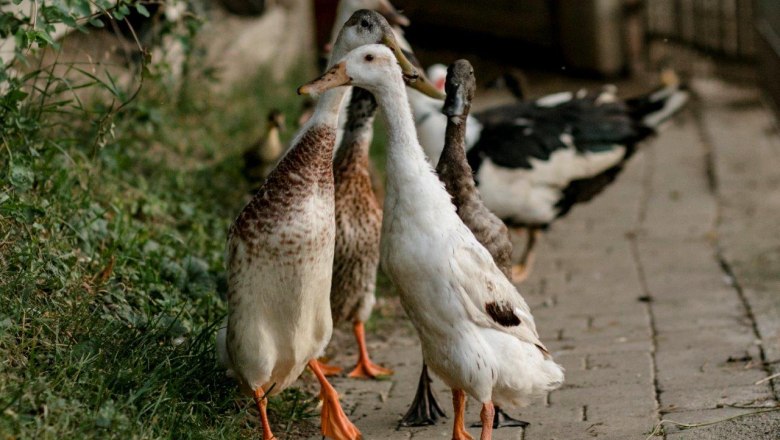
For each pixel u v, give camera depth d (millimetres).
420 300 6336
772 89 17953
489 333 6410
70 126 9430
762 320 9367
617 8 21969
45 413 5691
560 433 7117
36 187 8211
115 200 9211
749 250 11742
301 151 6273
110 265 7586
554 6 22703
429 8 25250
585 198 11688
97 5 7969
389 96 6242
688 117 19000
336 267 7980
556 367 6797
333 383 8391
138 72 10172
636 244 12461
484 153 10859
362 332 8500
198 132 13453
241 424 7039
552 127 11266
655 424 7094
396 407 7879
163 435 6109
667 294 10484
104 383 6254
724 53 21203
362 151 7902
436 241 6219
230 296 6414
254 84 16672
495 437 7164
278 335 6426
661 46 22375
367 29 7430
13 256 7141
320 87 6172
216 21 16531
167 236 9055
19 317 6652
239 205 11609
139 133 12133
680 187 14922
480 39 24578
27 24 7855
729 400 7438
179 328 7449
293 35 19719
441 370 6520
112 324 7027
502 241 7047
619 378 8148
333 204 6484
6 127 8062
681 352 8695
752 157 16062
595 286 10984
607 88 12406
